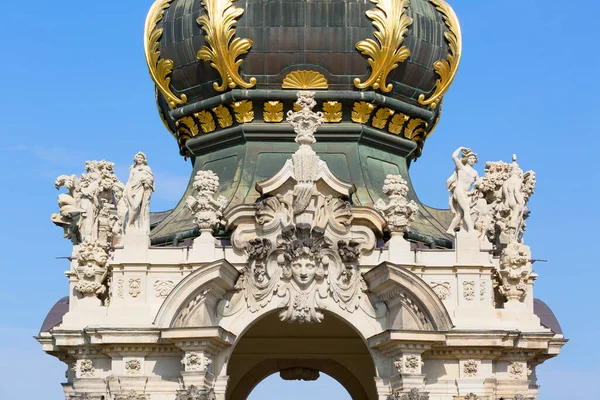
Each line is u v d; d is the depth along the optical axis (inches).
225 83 2442.2
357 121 2443.4
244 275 2225.6
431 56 2493.8
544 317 2343.8
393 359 2188.7
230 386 2578.7
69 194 2409.0
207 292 2166.6
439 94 2522.1
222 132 2463.1
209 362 2171.5
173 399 2188.7
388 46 2427.4
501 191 2327.8
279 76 2429.9
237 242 2233.0
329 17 2427.4
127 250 2223.2
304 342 2566.4
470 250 2236.7
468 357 2201.0
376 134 2458.2
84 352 2223.2
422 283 2156.7
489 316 2218.3
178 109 2506.2
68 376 2377.0
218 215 2242.9
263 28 2426.2
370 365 2576.3
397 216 2241.6
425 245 2351.1
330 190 2237.9
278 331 2536.9
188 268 2219.5
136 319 2202.3
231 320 2215.8
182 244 2311.8
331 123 2440.9
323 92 2426.2
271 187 2235.5
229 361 2573.8
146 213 2245.3
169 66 2498.8
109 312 2208.4
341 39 2423.7
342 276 2222.0
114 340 2182.6
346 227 2240.4
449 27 2529.5
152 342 2181.3
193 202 2242.9
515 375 2230.6
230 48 2427.4
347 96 2425.0
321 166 2231.8
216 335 2140.7
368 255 2237.9
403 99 2492.6
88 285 2249.0
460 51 2536.9
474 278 2231.8
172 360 2201.0
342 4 2431.1
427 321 2170.3
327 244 2219.5
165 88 2517.2
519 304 2255.2
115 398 2181.3
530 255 2273.6
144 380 2190.0
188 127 2514.8
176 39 2486.5
